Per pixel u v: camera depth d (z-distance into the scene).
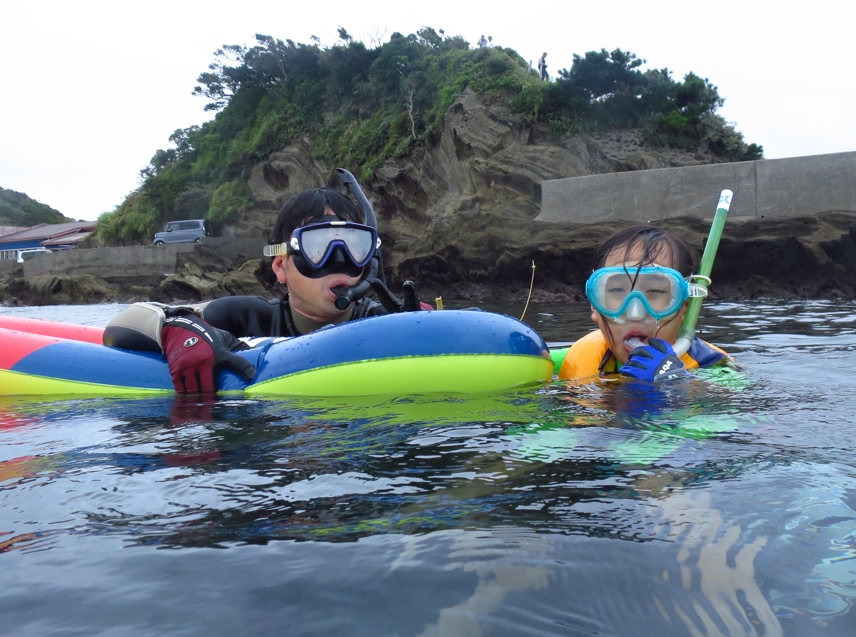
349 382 2.22
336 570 0.88
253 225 29.77
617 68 20.97
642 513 1.05
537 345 2.48
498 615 0.77
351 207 2.94
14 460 1.45
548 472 1.26
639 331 2.33
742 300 11.66
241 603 0.81
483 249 16.16
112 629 0.76
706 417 1.70
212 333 2.42
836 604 0.79
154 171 35.75
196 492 1.20
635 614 0.77
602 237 14.74
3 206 84.25
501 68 23.48
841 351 3.48
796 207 13.44
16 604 0.81
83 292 22.11
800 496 1.11
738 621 0.75
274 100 32.44
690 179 14.59
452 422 1.70
